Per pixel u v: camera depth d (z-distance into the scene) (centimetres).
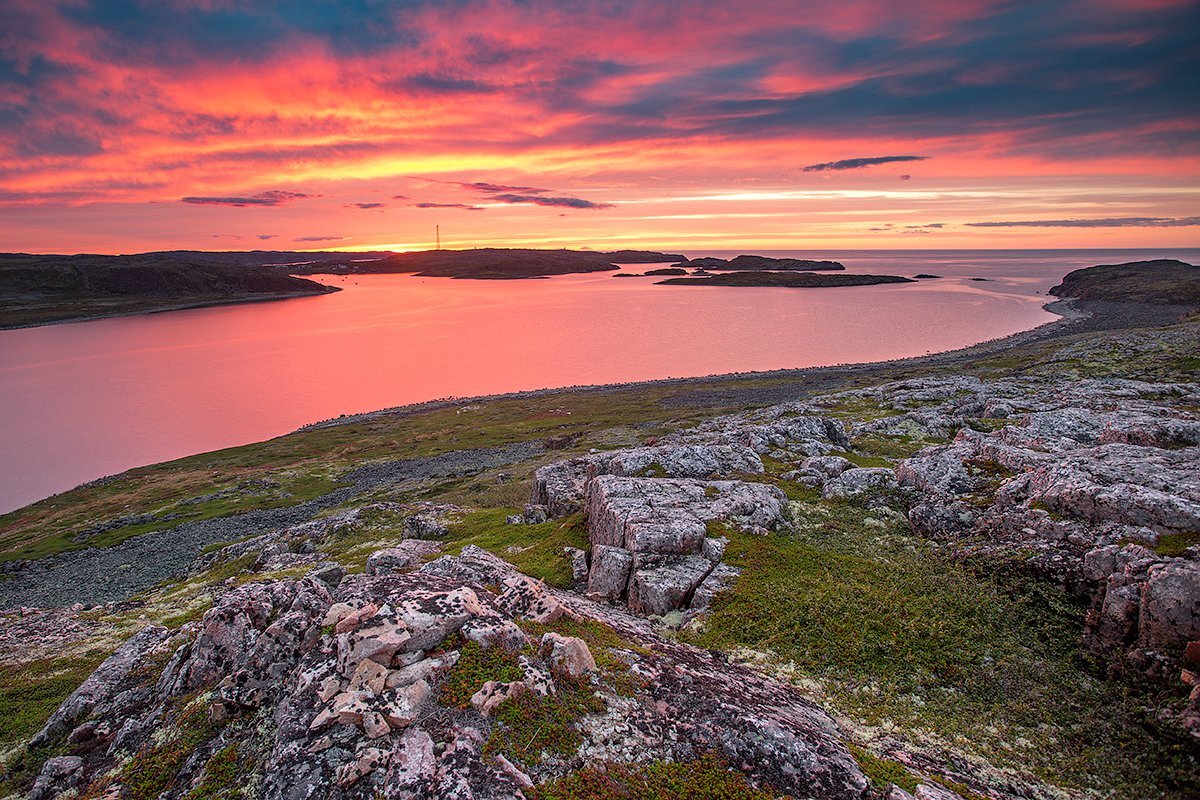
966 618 2180
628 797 1277
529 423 12838
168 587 4988
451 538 4428
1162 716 1584
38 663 2847
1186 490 2280
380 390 17750
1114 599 1894
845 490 3556
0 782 1605
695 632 2261
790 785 1337
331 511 7919
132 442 13162
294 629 1800
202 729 1581
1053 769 1527
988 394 7750
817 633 2180
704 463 4175
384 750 1327
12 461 11938
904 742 1627
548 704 1491
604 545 2994
